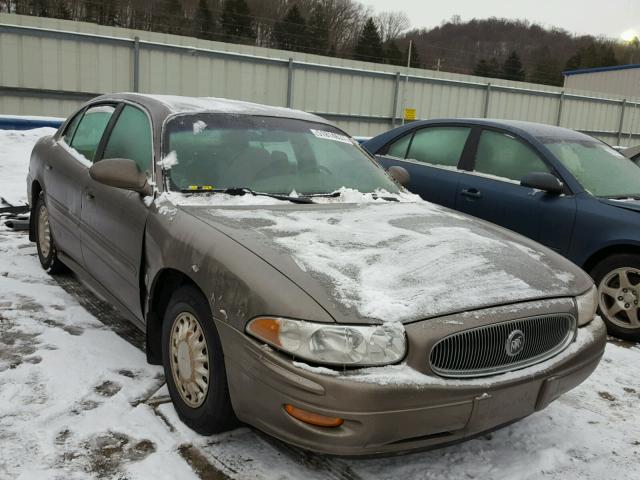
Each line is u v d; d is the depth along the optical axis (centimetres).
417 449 223
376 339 211
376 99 2630
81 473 233
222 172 325
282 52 2383
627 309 438
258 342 220
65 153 433
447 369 222
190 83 2217
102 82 2066
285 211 302
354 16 6519
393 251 260
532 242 319
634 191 497
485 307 233
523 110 2958
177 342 270
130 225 314
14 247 547
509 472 255
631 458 275
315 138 386
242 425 259
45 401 282
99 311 403
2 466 234
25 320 376
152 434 262
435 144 587
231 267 238
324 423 208
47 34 1948
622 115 3203
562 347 259
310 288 221
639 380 366
